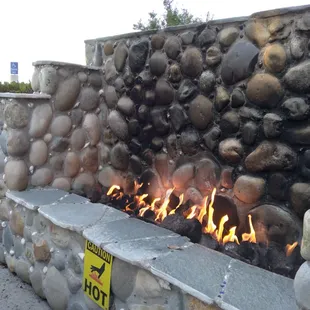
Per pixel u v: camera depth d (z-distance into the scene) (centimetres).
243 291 134
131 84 279
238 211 215
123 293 173
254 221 204
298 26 180
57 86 282
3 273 281
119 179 303
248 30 201
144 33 262
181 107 243
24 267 260
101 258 186
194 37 230
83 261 203
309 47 177
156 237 188
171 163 257
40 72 281
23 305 235
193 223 198
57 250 224
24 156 276
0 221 292
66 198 263
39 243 239
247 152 208
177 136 249
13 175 273
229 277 145
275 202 197
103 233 193
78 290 209
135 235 191
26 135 274
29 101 272
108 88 303
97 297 190
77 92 294
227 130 215
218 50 216
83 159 306
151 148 271
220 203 222
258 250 177
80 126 301
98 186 318
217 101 218
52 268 229
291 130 186
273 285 139
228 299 129
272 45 190
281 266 166
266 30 193
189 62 231
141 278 163
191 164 242
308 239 106
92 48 318
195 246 176
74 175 303
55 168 292
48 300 232
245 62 200
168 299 152
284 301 128
